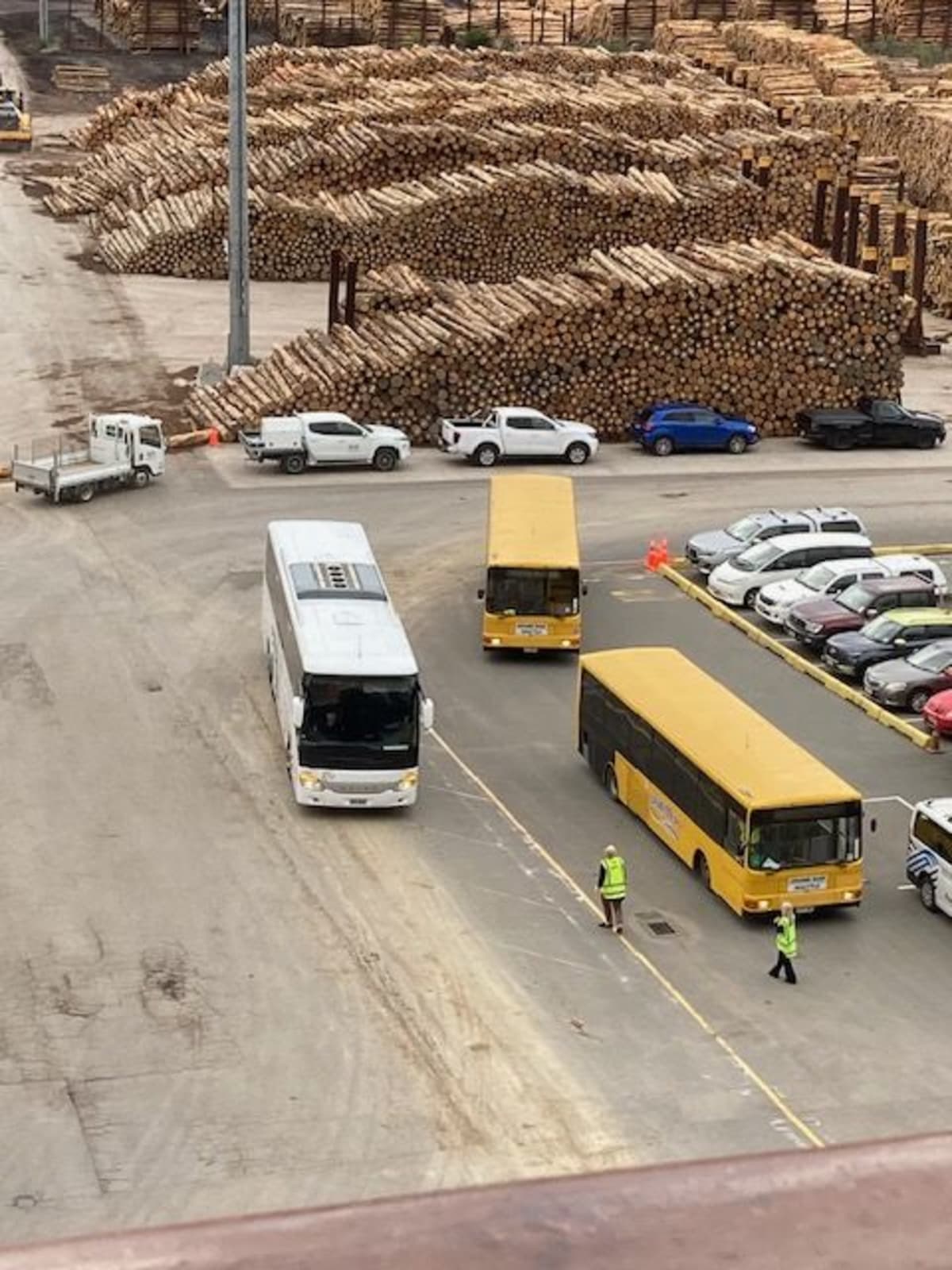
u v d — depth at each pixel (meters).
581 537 52.88
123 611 44.84
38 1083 24.23
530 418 59.62
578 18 138.00
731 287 62.81
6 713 38.16
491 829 33.59
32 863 31.28
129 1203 21.53
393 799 33.66
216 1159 22.59
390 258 81.31
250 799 34.41
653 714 33.25
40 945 28.28
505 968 28.09
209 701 39.41
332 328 65.25
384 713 33.28
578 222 81.38
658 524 54.31
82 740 36.94
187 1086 24.33
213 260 82.56
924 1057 25.72
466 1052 25.50
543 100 92.62
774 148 88.81
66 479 52.94
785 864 29.64
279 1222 2.30
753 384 64.06
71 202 92.88
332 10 128.25
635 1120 23.78
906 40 127.94
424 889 30.86
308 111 93.56
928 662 41.44
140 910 29.64
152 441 55.19
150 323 74.44
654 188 82.25
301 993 27.06
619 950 28.91
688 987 27.72
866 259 75.62
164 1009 26.44
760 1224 2.30
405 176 85.94
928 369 74.38
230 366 65.12
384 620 35.19
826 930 29.98
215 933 28.94
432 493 56.12
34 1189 21.73
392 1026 26.16
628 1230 2.29
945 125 93.56
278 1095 24.19
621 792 34.69
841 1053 25.78
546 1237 2.28
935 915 30.69
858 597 45.12
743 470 60.41
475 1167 22.59
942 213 92.44
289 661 35.31
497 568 42.31
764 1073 25.16
